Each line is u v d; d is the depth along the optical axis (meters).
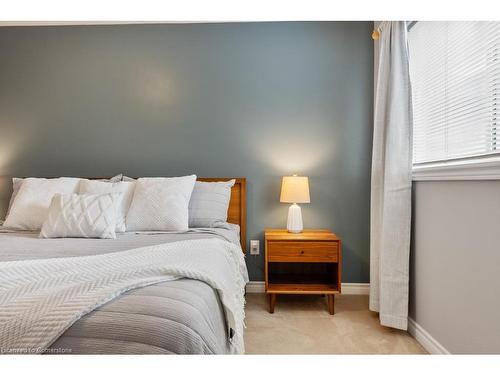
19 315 0.79
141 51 2.94
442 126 1.90
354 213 2.85
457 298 1.59
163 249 1.42
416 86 2.20
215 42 2.90
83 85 2.97
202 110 2.92
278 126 2.88
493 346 1.34
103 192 2.32
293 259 2.40
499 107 1.45
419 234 1.97
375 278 2.33
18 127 3.01
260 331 2.09
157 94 2.94
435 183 1.79
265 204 2.89
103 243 1.78
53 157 3.00
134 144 2.96
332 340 1.97
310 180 2.87
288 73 2.88
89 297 0.84
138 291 0.93
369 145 2.83
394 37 2.15
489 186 1.36
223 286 1.17
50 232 1.98
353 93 2.84
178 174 2.93
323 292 2.37
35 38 2.99
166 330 0.78
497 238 1.32
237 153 2.90
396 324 2.05
